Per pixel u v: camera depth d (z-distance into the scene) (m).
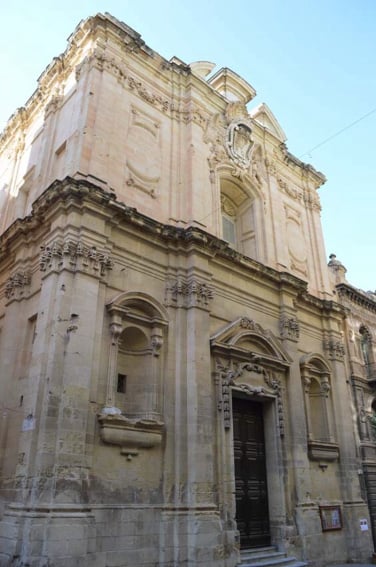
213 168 18.64
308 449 17.70
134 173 15.95
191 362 14.20
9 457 12.09
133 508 11.92
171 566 11.92
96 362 12.32
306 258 22.69
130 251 14.39
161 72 18.64
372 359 25.95
